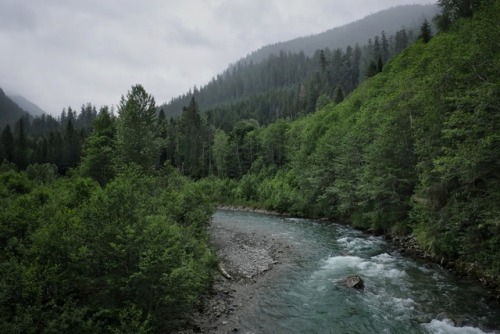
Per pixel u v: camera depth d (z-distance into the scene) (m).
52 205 17.95
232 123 135.25
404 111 31.91
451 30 48.69
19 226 14.48
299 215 53.41
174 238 13.72
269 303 16.56
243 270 22.17
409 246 27.23
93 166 42.25
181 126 110.75
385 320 14.46
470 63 19.48
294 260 24.86
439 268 21.48
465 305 15.58
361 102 64.88
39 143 110.06
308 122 80.88
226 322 14.28
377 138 36.72
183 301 12.95
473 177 18.27
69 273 11.57
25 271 10.03
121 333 10.14
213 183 80.75
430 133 24.45
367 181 36.09
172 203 25.47
